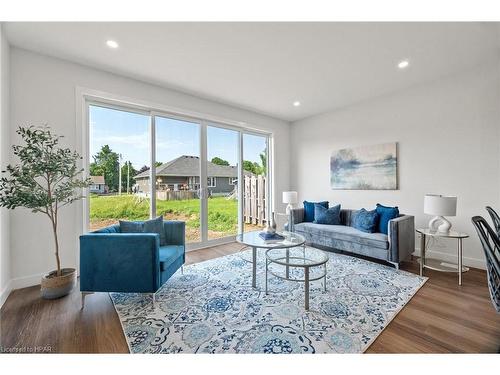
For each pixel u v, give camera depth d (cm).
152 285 202
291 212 413
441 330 169
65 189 228
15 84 240
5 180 196
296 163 528
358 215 354
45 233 254
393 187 369
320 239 367
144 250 202
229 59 268
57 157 217
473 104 295
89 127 295
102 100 300
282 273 280
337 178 447
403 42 237
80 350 151
